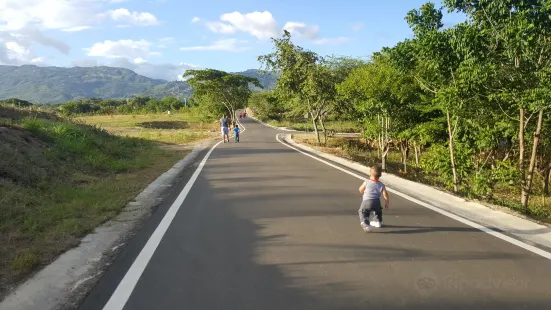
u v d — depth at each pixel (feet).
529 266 16.39
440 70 38.45
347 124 176.76
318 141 90.89
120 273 15.89
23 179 29.53
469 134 47.39
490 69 33.22
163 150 69.41
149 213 25.77
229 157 59.57
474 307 12.84
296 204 28.12
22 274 15.83
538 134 34.65
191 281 15.05
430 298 13.48
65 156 41.45
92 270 16.33
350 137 118.21
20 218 22.82
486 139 43.11
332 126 171.73
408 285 14.53
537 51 32.63
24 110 65.82
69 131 51.57
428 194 31.99
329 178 39.91
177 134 110.93
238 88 227.20
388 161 82.02
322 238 20.25
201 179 39.37
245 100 239.71
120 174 41.68
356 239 20.08
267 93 256.93
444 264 16.62
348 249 18.58
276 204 28.14
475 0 34.94
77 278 15.53
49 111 72.95
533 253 17.97
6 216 22.70
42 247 18.80
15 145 36.29
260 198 30.22
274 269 16.16
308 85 80.02
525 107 33.88
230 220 23.84
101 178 38.01
